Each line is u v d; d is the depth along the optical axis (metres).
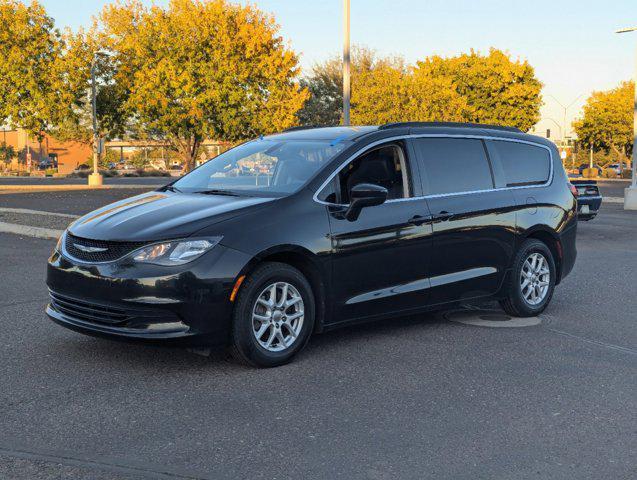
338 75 53.84
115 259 4.95
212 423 4.12
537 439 3.96
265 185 5.74
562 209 7.41
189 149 32.38
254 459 3.64
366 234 5.69
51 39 30.92
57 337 5.93
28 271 8.98
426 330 6.47
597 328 6.66
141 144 57.88
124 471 3.46
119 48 31.59
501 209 6.75
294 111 31.11
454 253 6.35
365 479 3.43
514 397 4.66
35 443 3.79
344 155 5.80
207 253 4.93
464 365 5.37
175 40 29.95
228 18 30.55
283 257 5.35
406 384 4.90
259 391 4.70
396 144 6.16
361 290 5.73
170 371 5.09
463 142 6.68
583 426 4.16
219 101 29.88
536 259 7.14
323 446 3.82
